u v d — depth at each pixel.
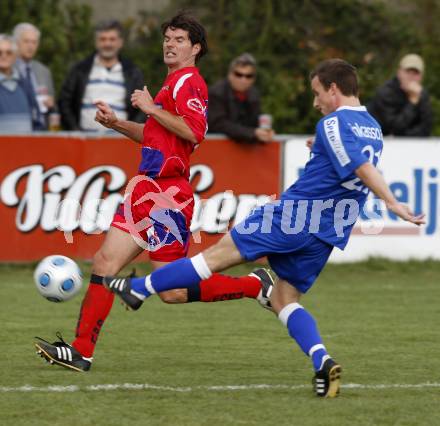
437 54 56.97
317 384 19.64
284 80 53.88
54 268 22.84
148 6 57.91
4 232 36.03
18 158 35.81
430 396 19.97
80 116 37.06
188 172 22.03
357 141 19.23
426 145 37.59
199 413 18.31
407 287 35.09
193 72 21.48
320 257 19.92
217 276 21.75
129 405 18.83
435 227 38.00
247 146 36.81
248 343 25.64
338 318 29.58
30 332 26.70
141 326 27.97
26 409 18.45
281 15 56.28
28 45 37.09
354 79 19.80
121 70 36.91
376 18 57.50
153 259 21.92
